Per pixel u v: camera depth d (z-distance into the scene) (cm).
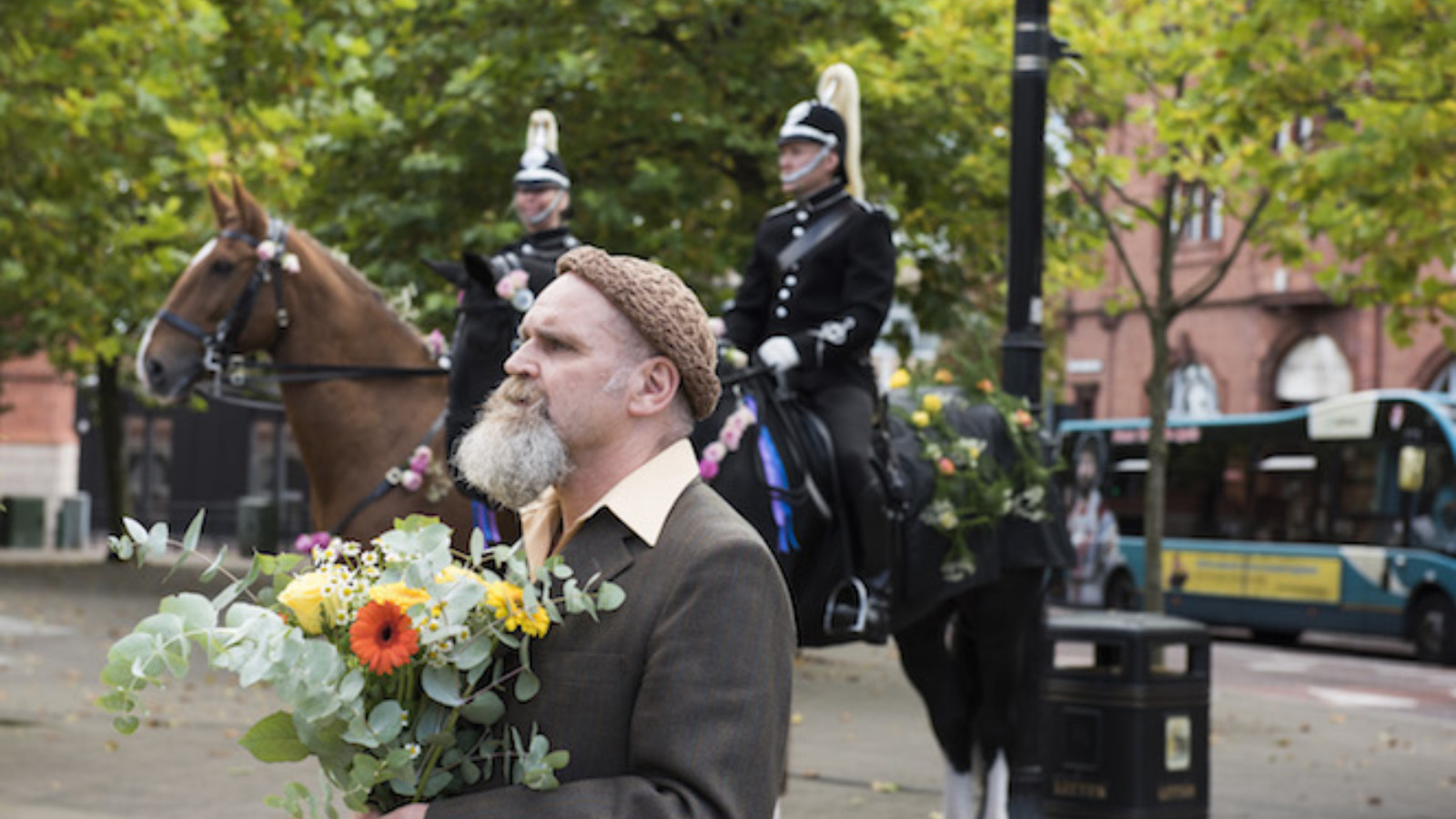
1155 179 3709
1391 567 2348
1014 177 796
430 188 1487
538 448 244
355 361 686
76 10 1091
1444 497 2306
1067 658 1071
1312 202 1252
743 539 240
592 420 247
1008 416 752
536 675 242
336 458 671
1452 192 1179
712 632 233
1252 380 3594
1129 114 1673
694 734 229
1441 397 2356
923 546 705
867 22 1559
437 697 236
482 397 605
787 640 241
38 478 4209
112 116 1113
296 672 231
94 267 1284
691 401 254
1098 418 3991
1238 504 2636
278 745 241
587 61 1453
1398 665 2239
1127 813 830
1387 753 1236
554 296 252
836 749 1135
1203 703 853
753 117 1541
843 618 627
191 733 1112
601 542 246
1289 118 1187
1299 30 1113
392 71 1473
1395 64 1138
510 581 242
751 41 1529
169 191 1283
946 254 1675
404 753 233
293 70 1120
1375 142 1140
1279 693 1775
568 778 237
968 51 1447
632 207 1505
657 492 247
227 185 1088
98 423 3338
